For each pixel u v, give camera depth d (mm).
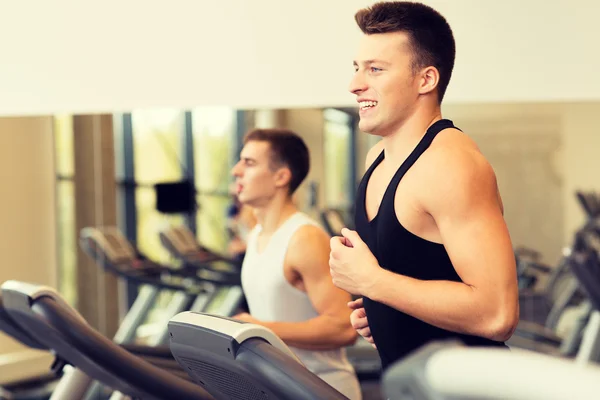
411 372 844
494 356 796
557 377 747
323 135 4070
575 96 3730
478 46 3775
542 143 4020
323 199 4086
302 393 1383
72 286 4867
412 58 1692
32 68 4023
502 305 1541
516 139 4043
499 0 3734
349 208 4047
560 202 4062
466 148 1621
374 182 1814
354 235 1711
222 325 1492
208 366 1551
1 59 4039
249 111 4281
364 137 4008
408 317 1689
